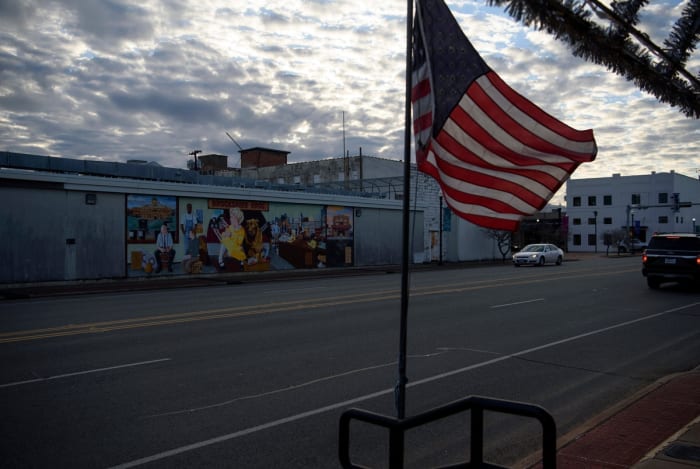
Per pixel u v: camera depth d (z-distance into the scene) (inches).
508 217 130.8
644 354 376.8
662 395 266.7
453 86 124.7
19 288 842.8
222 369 323.3
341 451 117.0
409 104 127.7
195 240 1085.8
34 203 884.6
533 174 129.1
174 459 198.2
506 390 289.3
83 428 227.5
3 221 852.6
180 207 1063.0
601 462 187.3
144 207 1011.3
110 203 968.9
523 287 834.8
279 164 2628.0
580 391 289.7
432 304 622.8
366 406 259.3
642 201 3009.4
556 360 356.5
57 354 361.4
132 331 446.9
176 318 518.0
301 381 299.4
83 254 936.3
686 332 458.6
